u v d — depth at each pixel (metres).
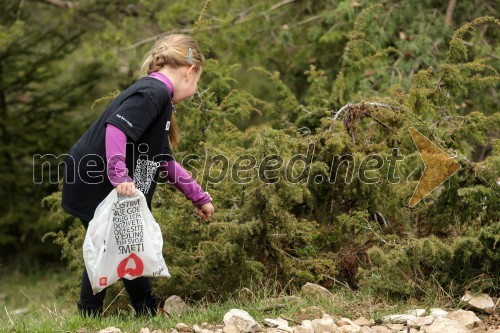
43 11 27.12
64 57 24.70
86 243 7.67
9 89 24.19
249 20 21.23
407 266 8.98
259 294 9.30
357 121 10.52
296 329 7.77
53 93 24.50
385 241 9.65
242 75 25.98
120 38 21.91
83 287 8.45
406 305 8.87
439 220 9.60
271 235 9.58
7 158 23.92
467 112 18.62
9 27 25.48
